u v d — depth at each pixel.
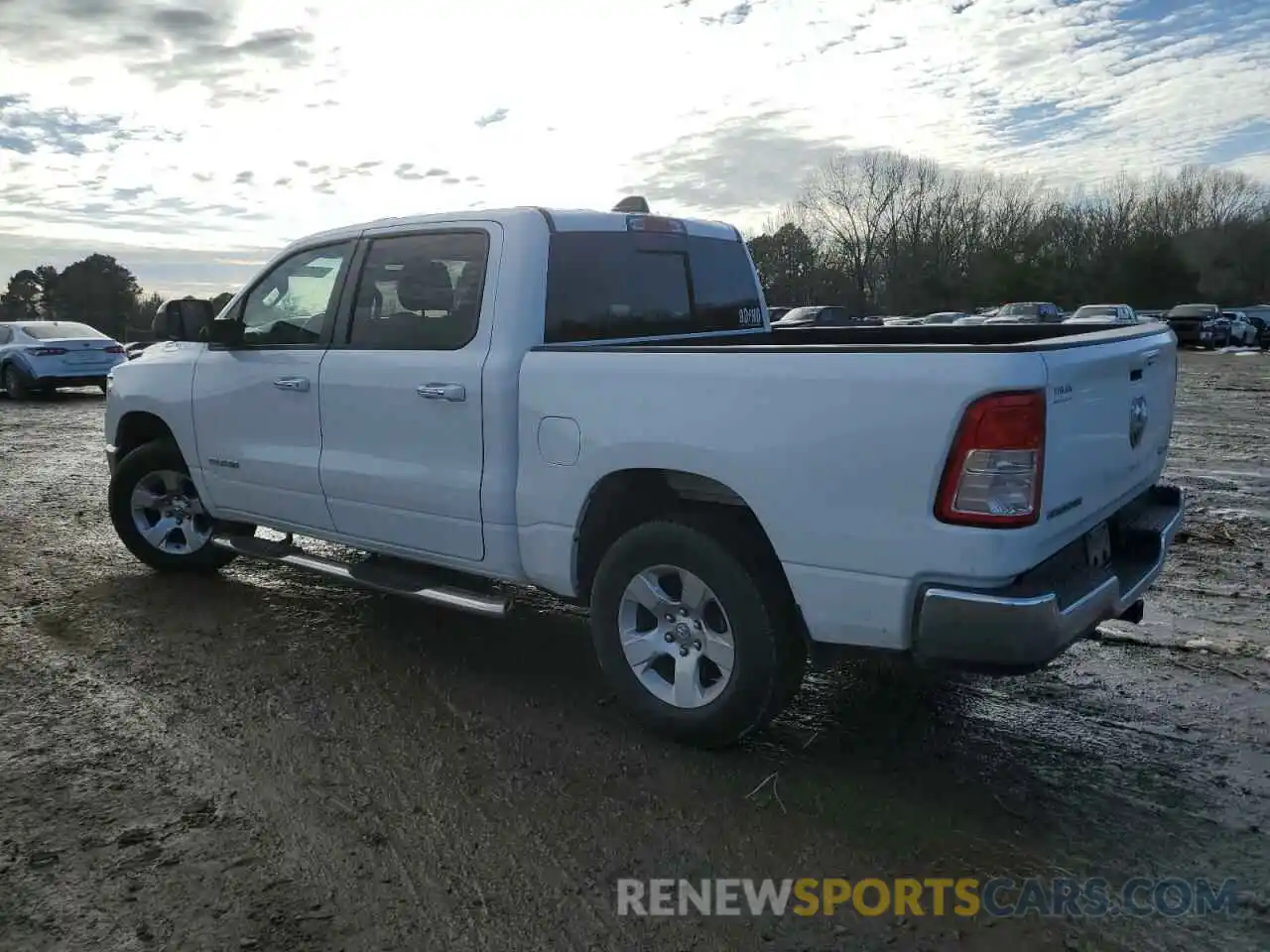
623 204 4.99
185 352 5.54
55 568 6.28
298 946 2.64
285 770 3.60
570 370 3.79
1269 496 8.42
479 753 3.73
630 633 3.82
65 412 16.39
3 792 3.43
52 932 2.69
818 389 3.16
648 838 3.15
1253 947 2.62
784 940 2.67
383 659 4.69
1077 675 4.45
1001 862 3.02
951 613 2.97
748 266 5.45
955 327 4.82
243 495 5.28
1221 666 4.53
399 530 4.50
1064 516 3.09
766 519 3.32
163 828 3.20
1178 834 3.16
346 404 4.59
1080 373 3.10
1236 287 69.38
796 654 3.52
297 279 4.95
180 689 4.33
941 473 2.95
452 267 4.28
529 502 3.98
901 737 3.86
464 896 2.85
